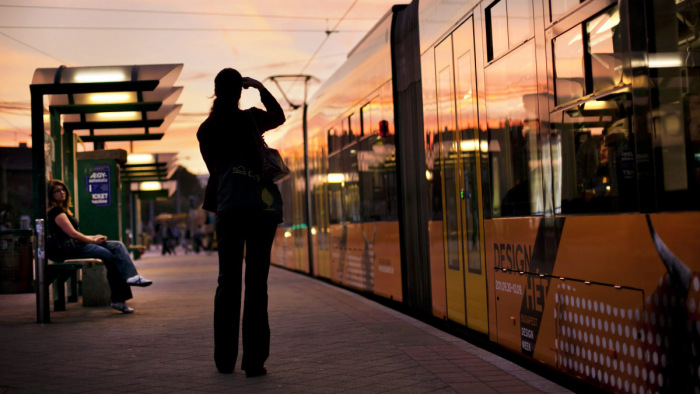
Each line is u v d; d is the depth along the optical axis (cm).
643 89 367
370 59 1031
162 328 776
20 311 981
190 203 5450
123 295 933
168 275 1809
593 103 418
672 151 346
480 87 616
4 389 485
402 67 877
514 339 548
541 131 492
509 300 557
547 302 488
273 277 1575
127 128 1365
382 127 962
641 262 371
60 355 614
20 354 620
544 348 493
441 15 725
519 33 530
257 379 509
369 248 1047
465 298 668
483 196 614
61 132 1123
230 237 525
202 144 532
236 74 529
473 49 632
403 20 884
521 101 527
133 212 3016
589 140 425
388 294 952
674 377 344
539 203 500
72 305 1070
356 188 1125
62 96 1119
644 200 369
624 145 386
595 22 416
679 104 342
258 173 526
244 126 527
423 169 800
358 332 718
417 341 658
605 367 409
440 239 743
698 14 331
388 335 696
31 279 905
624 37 383
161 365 565
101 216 1329
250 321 519
